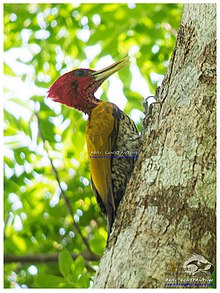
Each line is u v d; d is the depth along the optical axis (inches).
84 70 450.9
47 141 533.6
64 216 560.4
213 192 303.9
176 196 301.7
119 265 293.7
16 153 525.7
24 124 522.9
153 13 538.0
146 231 298.0
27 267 554.9
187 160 310.0
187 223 295.7
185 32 347.9
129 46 548.4
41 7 574.9
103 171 393.7
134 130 410.0
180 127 321.4
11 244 559.8
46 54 558.6
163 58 551.8
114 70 451.2
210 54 335.9
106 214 407.2
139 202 311.0
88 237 560.7
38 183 555.8
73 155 548.4
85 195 559.8
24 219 555.2
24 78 533.0
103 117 403.9
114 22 525.3
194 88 329.7
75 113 539.8
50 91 454.6
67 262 421.1
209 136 315.6
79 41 555.2
